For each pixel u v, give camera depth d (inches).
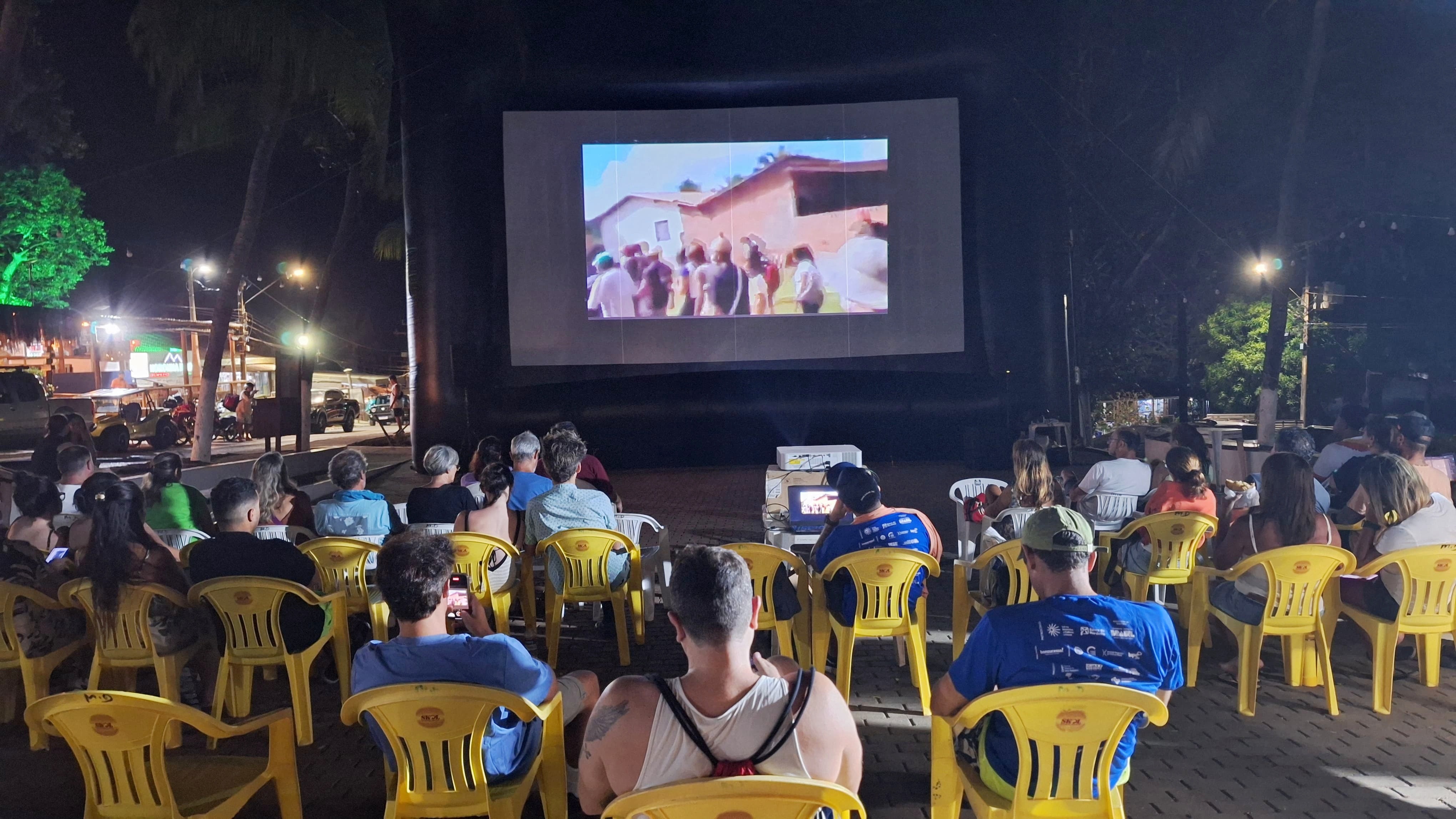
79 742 108.9
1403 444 224.4
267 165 631.2
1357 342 890.7
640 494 487.5
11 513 342.6
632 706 82.9
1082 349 718.5
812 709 82.7
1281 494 180.5
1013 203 534.6
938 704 113.0
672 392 589.0
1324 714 176.6
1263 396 593.0
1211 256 935.0
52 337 1093.1
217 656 183.2
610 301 528.7
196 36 533.6
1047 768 104.0
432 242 518.6
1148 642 107.7
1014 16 518.9
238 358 1429.6
